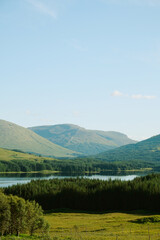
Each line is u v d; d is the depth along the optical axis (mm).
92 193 149500
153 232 73250
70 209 147125
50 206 154875
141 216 113000
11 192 163500
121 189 146000
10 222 67875
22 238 60656
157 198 132125
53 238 62219
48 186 168625
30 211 70875
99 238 64250
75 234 72438
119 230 79125
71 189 156375
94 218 113312
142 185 145625
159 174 184750
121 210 140375
